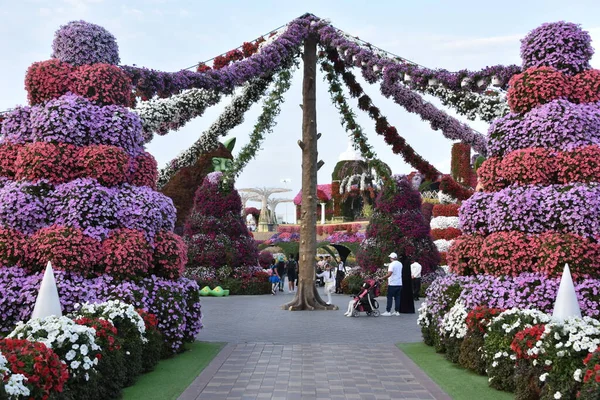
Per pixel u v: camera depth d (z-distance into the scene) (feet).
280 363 29.12
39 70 30.96
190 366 27.91
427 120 49.98
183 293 31.78
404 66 40.63
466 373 26.04
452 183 63.26
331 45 47.52
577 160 27.22
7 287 26.94
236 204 82.12
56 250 27.50
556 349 18.84
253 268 81.92
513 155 28.73
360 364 28.94
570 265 25.80
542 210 27.20
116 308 24.18
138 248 29.43
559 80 28.91
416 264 67.51
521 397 20.40
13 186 28.99
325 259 141.59
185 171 106.52
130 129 31.63
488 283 27.55
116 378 21.53
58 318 20.44
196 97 39.86
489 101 39.22
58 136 29.86
